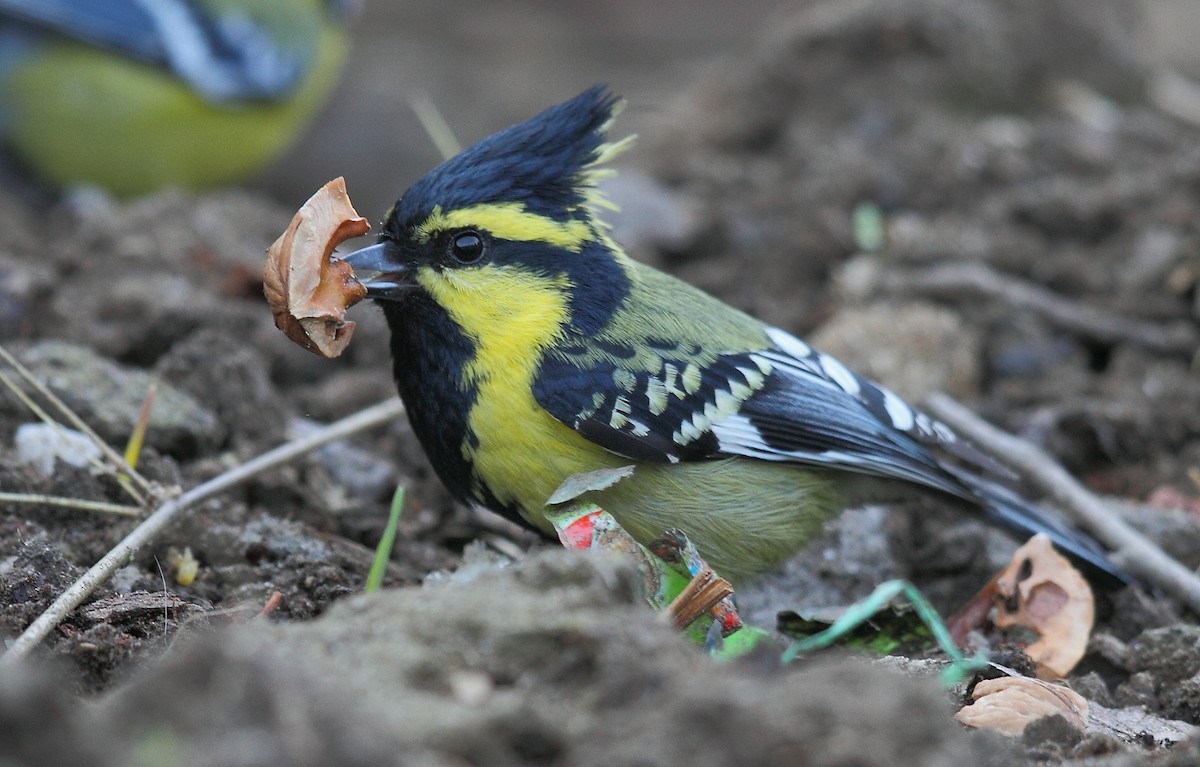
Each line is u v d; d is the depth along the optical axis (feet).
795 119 63.98
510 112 86.48
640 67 94.48
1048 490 35.35
